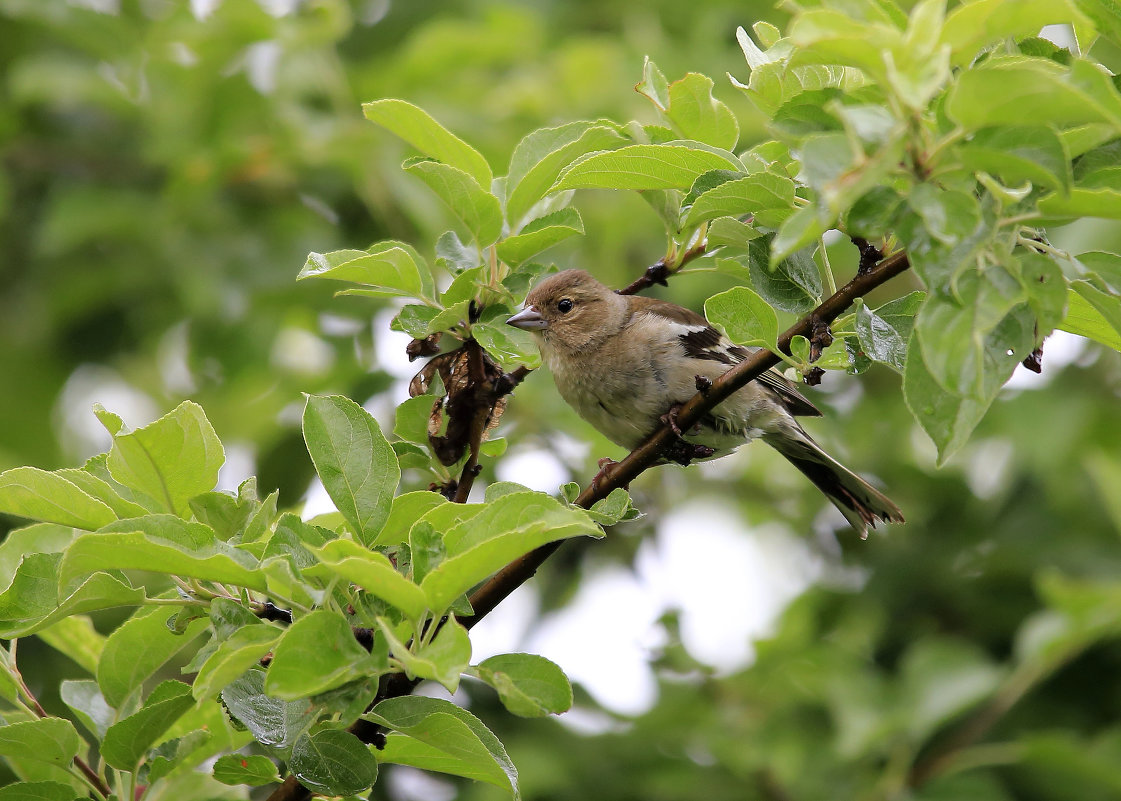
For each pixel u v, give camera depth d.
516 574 6.16
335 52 14.63
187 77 13.07
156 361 15.98
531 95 13.29
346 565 4.54
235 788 6.60
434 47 13.05
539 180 6.57
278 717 5.70
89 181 14.09
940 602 12.84
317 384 12.81
